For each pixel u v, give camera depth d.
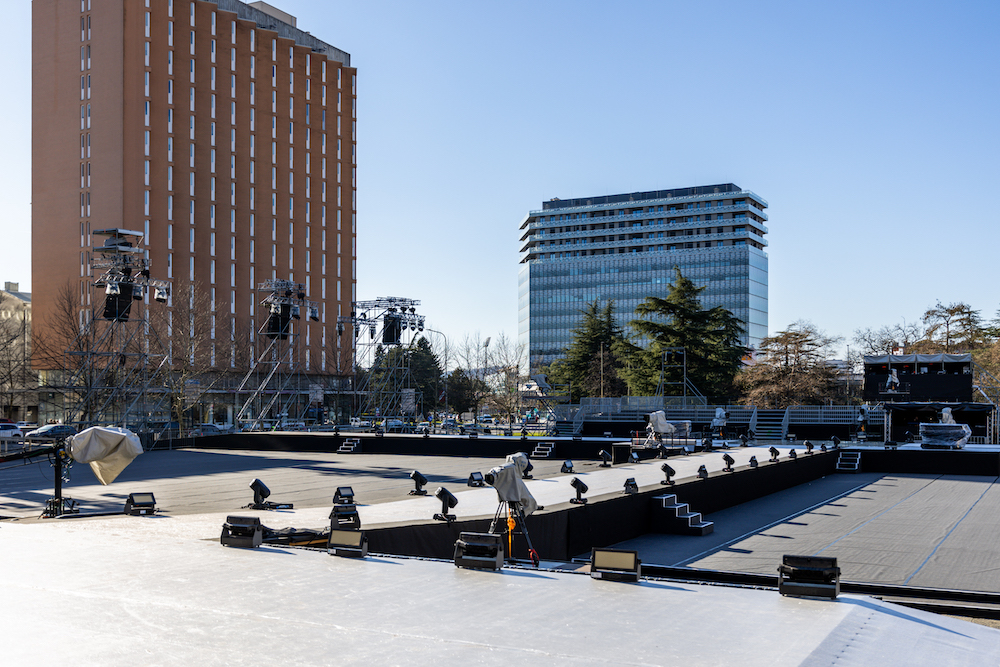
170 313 81.06
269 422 72.94
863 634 7.11
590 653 6.36
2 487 26.95
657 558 17.09
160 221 84.31
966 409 42.78
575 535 16.98
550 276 191.62
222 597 8.19
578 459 41.16
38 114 86.12
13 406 79.62
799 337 78.94
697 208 191.88
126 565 9.87
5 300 97.19
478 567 9.86
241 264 92.62
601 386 85.81
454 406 101.25
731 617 7.59
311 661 6.09
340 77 107.38
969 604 11.26
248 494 24.27
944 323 80.25
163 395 66.56
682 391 72.38
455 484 27.47
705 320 74.75
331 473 32.53
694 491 23.11
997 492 29.81
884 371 46.66
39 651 6.31
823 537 19.89
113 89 82.62
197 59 89.19
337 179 105.81
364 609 7.75
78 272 82.38
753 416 53.06
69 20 85.31
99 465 16.09
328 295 103.31
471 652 6.36
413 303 75.88
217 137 90.81
